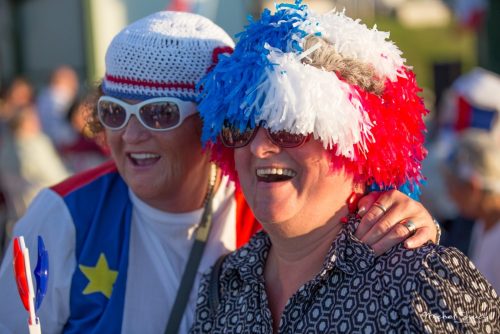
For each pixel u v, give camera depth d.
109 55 6.32
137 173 6.31
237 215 6.81
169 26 6.28
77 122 20.94
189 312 6.38
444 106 15.37
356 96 5.01
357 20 5.31
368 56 5.12
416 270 4.84
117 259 6.51
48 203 6.61
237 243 6.76
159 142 6.21
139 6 21.83
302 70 4.93
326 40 5.12
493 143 9.71
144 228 6.62
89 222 6.60
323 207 5.20
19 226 6.57
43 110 22.36
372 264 5.04
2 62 25.81
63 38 24.59
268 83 4.96
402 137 5.24
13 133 17.91
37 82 25.59
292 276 5.45
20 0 25.38
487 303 4.95
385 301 4.88
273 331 5.44
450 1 26.23
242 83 5.11
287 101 4.88
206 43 6.26
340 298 5.06
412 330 4.73
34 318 5.27
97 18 22.36
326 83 4.91
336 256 5.11
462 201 9.62
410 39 25.33
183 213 6.55
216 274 6.04
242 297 5.66
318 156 5.07
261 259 5.77
